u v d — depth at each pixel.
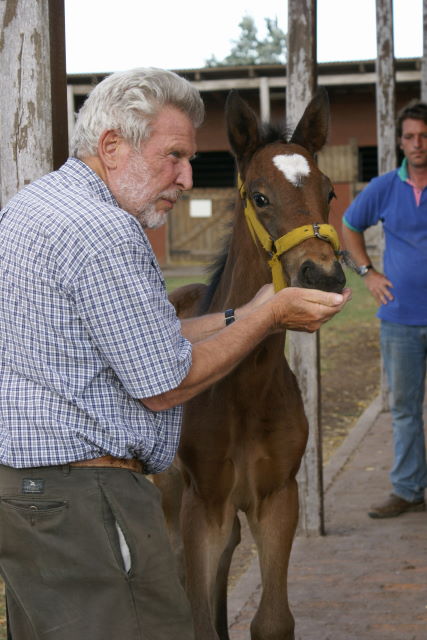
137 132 1.91
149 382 1.83
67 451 1.84
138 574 1.91
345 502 5.02
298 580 3.91
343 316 12.62
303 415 3.02
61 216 1.83
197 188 21.28
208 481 2.92
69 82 18.53
